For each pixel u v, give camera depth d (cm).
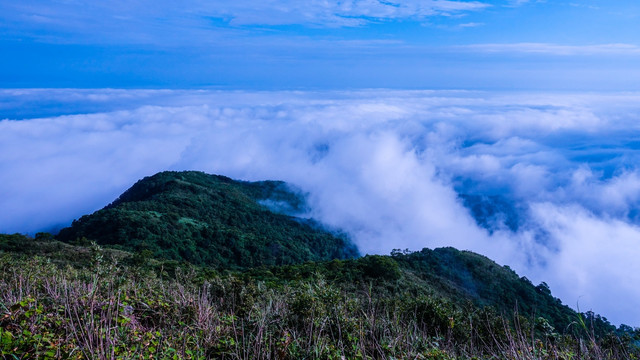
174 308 495
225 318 508
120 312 430
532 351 417
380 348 443
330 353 424
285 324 499
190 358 390
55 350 332
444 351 454
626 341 441
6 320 372
